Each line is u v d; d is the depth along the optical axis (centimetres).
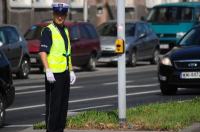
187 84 2961
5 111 2409
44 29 1714
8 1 5478
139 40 5209
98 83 3884
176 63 2970
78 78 4247
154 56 5491
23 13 5700
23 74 4203
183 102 2483
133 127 1948
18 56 4116
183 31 5709
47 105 1725
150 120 2019
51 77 1688
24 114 2534
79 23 4688
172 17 5791
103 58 5072
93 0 6694
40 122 2191
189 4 5838
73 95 3186
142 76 4381
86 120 2041
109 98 3055
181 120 2019
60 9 1712
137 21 5291
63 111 1734
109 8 6950
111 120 2031
